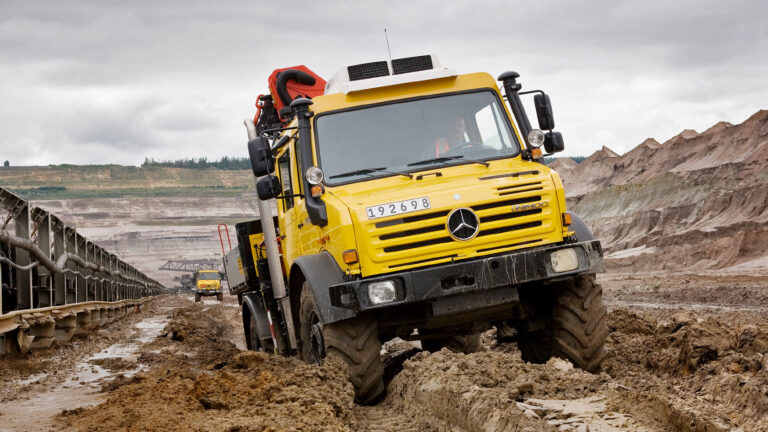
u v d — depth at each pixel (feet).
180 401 23.11
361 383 24.88
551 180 25.27
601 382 20.70
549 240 24.93
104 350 53.01
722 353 26.43
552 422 17.24
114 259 110.42
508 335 29.14
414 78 27.55
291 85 37.35
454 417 20.01
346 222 24.00
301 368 24.53
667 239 178.91
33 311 48.32
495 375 21.85
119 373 37.19
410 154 26.78
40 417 23.65
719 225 180.14
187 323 72.28
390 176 26.18
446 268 23.73
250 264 39.27
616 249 209.77
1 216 47.34
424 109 27.45
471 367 22.56
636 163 315.37
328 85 29.86
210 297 241.96
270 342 36.94
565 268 24.48
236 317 107.34
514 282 24.00
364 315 25.11
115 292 110.93
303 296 27.53
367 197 24.97
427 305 24.71
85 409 24.02
